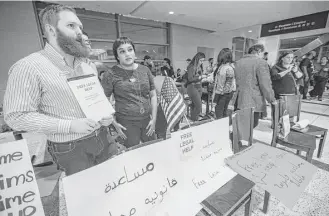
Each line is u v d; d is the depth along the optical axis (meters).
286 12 4.91
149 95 1.42
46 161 1.83
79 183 0.40
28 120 0.63
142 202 0.52
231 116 1.04
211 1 4.03
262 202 1.27
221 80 2.54
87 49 0.80
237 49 9.02
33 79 0.64
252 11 4.86
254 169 0.84
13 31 3.79
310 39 6.07
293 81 2.60
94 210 0.42
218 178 0.78
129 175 0.51
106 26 5.30
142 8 4.55
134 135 1.34
